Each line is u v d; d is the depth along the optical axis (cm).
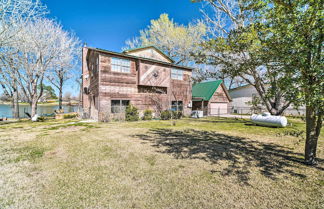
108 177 293
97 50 1085
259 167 338
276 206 215
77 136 633
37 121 1254
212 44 399
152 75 1312
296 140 583
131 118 1173
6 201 222
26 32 1365
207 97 1770
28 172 311
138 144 513
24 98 1759
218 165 347
